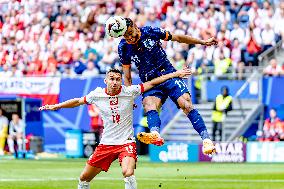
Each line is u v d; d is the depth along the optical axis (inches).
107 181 1946.4
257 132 2851.9
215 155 2568.9
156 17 3457.2
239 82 2994.6
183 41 1336.1
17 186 1852.9
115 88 1245.1
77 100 1278.3
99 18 3575.3
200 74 3034.0
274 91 2974.9
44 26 3666.3
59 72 3440.0
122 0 3599.9
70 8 3666.3
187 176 2082.9
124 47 1310.3
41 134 3080.7
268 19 3235.7
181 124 2997.0
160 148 2615.7
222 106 2842.0
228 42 3171.8
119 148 1261.1
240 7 3334.2
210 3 3366.1
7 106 2935.5
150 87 1279.5
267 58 3193.9
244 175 2101.4
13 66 3607.3
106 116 1261.1
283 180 1961.1
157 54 1305.4
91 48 3376.0
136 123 2923.2
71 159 2773.1
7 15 3806.6
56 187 1827.0
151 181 1951.3
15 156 2871.6
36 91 3174.2
